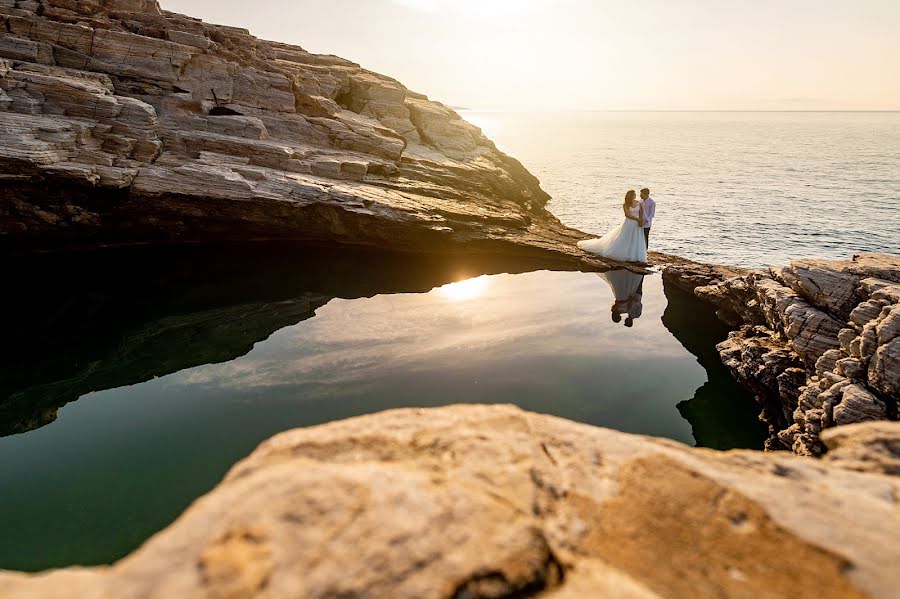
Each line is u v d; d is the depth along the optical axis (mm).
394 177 20969
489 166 27188
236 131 18266
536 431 2910
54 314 11625
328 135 20906
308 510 1925
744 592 1816
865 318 7605
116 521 5699
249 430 7367
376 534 1850
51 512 5805
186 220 16234
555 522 2180
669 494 2338
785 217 26234
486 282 14828
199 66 18359
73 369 9250
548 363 9562
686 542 2053
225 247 17125
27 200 14000
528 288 14297
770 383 8438
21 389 8516
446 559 1789
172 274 14500
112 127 15727
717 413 8117
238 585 1602
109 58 17031
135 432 7324
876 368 6609
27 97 14711
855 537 2025
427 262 16797
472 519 1997
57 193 14312
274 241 17844
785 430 7461
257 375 9016
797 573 1871
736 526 2115
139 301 12547
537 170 47406
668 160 57812
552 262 17312
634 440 2855
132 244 16406
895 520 2119
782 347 9062
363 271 15539
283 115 20094
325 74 25438
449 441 2746
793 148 77750
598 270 16438
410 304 12781
